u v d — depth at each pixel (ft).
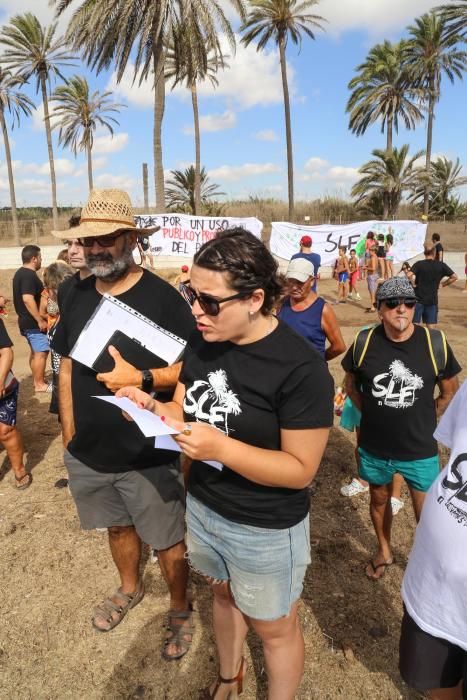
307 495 5.60
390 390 8.14
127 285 7.39
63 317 7.86
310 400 4.83
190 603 8.83
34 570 9.80
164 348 7.00
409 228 53.31
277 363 4.86
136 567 8.68
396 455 8.36
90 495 7.79
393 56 116.67
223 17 57.72
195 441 4.66
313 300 12.12
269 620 5.59
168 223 51.03
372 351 8.29
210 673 7.54
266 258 4.71
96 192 7.01
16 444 12.66
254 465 4.81
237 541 5.42
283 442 5.01
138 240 7.66
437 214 148.56
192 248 51.72
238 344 5.05
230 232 4.81
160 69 59.93
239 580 5.59
